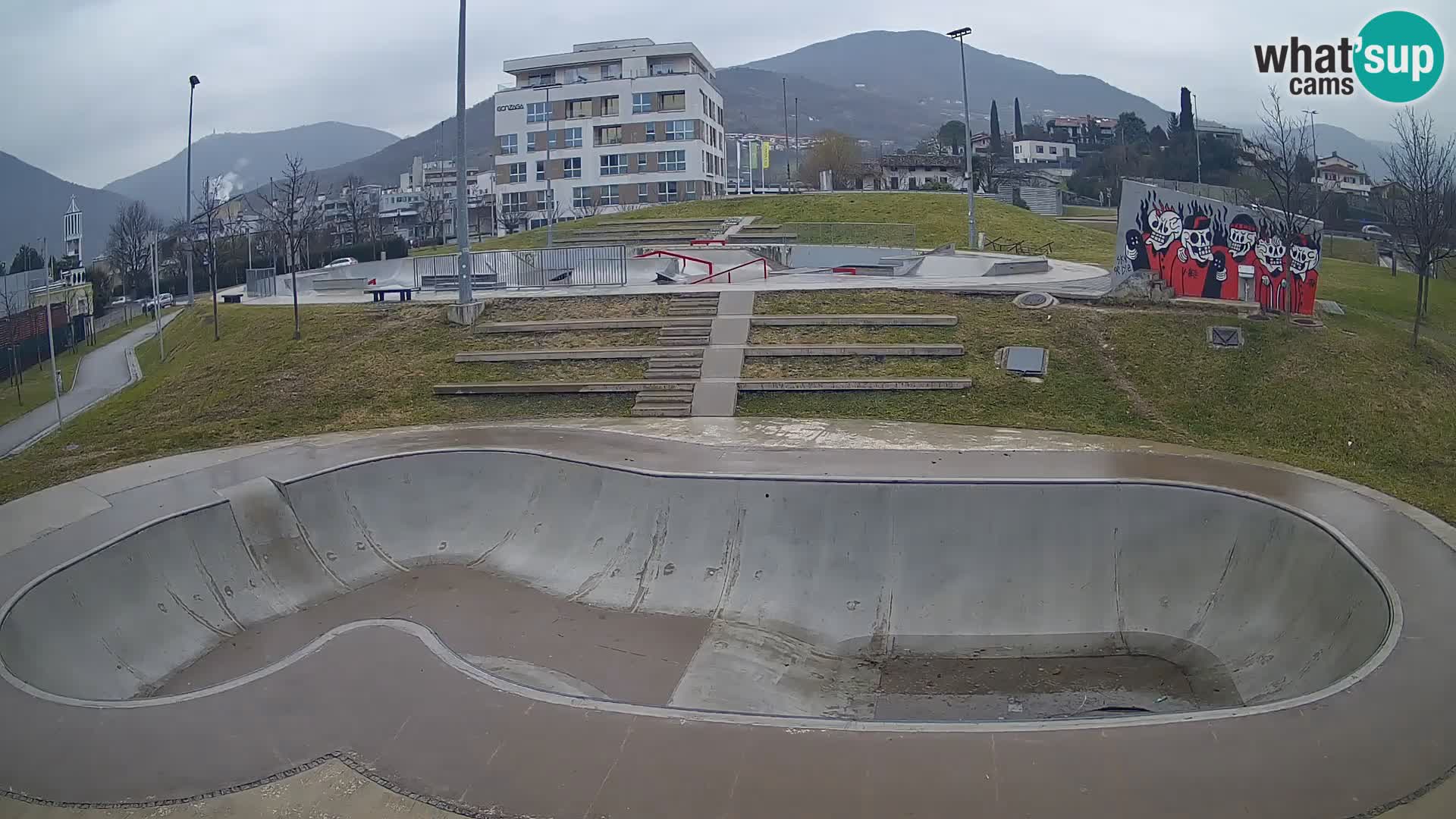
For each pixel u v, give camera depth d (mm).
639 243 52219
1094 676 16328
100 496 20766
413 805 10836
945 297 31812
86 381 38062
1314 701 12023
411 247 77938
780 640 17562
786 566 18781
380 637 14859
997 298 31469
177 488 21156
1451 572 15031
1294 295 28859
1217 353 26797
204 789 11258
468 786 11109
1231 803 10234
